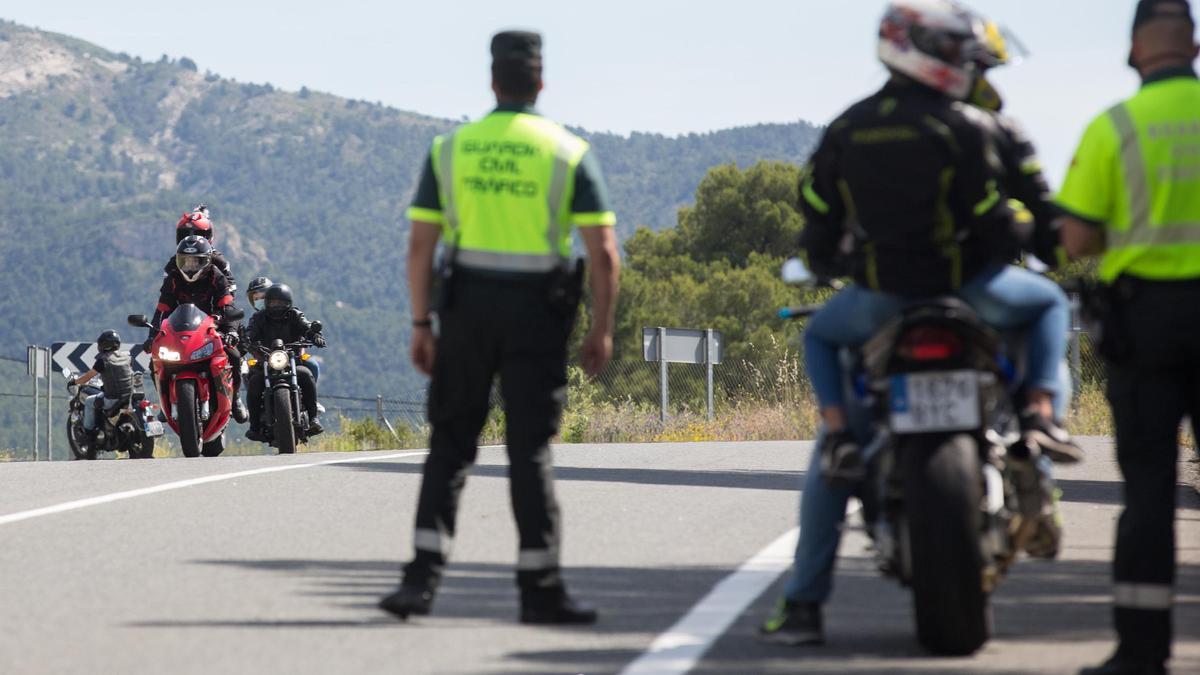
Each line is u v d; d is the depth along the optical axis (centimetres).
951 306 1683
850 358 1794
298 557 2544
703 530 2864
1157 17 1681
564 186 2002
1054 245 1769
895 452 1716
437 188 2025
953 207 1691
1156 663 1628
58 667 1722
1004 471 1747
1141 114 1658
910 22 1711
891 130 1694
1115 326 1647
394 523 2969
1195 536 2864
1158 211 1638
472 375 2002
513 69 2023
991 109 1783
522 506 1981
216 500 3350
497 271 1986
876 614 2019
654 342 8462
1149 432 1644
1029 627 1931
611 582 2278
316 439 7744
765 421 7575
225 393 5138
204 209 5425
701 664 1712
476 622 1984
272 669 1705
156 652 1798
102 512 3148
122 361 5653
